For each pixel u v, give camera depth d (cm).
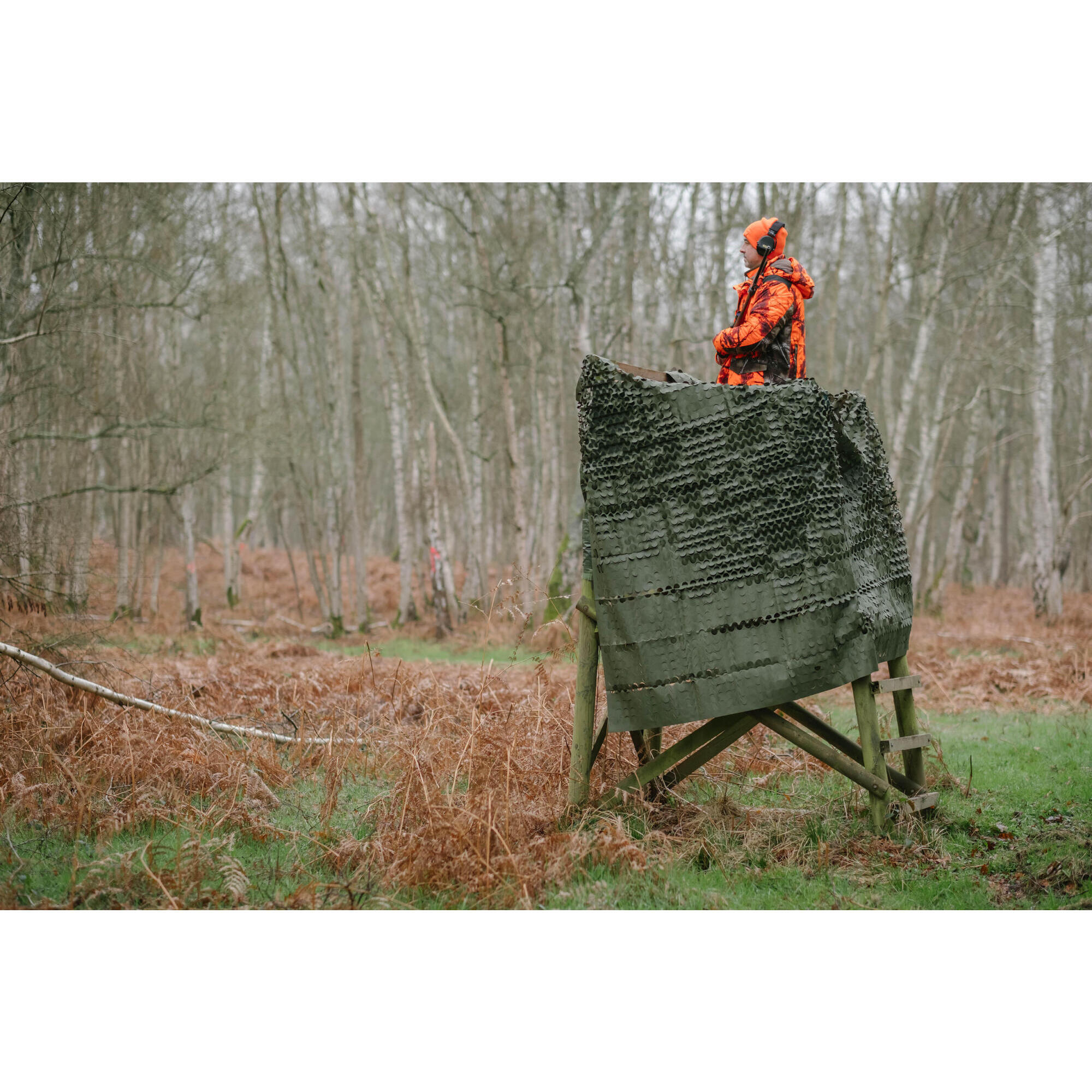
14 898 495
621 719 549
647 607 544
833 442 548
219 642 1581
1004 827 610
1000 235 1969
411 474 2594
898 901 507
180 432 1991
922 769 637
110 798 620
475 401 2595
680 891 509
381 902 489
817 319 2991
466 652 1605
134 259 1340
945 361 2303
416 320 2039
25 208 1099
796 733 570
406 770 605
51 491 1549
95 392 1677
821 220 2356
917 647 1512
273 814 631
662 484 543
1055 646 1505
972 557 3738
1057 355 2567
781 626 532
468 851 517
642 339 2117
